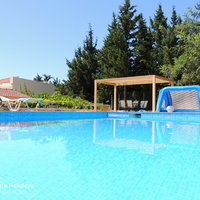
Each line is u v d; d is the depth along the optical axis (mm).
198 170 3012
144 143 5020
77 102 18109
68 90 26812
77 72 25547
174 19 22172
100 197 2145
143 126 8734
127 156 3756
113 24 22922
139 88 20750
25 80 22219
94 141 5184
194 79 15297
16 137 5562
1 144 4641
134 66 21234
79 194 2207
